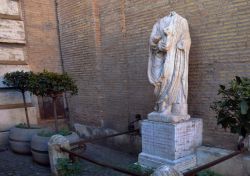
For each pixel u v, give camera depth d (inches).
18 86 316.5
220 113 153.6
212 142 242.7
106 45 335.3
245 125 142.5
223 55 228.8
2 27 345.4
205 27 238.7
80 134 382.3
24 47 369.4
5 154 306.3
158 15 274.2
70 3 372.2
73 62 382.0
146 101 294.7
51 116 394.3
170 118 234.7
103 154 319.3
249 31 212.2
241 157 217.2
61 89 278.4
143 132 258.5
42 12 386.9
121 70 319.6
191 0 246.4
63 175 232.2
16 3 358.0
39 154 262.5
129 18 303.3
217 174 219.8
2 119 344.2
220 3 227.1
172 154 234.1
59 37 401.7
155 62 244.4
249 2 210.4
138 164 248.2
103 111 349.7
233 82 145.3
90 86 358.9
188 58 244.2
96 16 339.3
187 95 247.3
